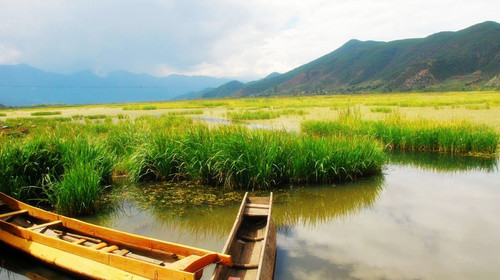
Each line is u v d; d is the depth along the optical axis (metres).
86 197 7.30
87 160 9.02
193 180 9.66
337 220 6.82
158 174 9.83
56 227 5.84
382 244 5.61
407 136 13.95
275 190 8.79
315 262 5.02
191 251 4.58
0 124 21.06
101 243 5.14
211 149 9.47
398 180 9.62
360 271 4.74
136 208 7.70
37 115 34.78
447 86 186.62
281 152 9.33
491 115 21.42
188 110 39.47
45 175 8.47
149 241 4.90
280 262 5.02
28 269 5.02
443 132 13.67
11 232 5.54
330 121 16.64
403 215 6.97
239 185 9.00
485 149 12.94
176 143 10.12
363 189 8.78
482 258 5.06
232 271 4.48
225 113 32.25
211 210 7.54
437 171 10.62
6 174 7.83
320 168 9.22
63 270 4.80
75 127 16.41
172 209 7.62
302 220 6.85
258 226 5.96
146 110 41.00
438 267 4.82
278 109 34.81
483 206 7.38
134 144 11.38
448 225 6.36
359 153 9.80
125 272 4.28
